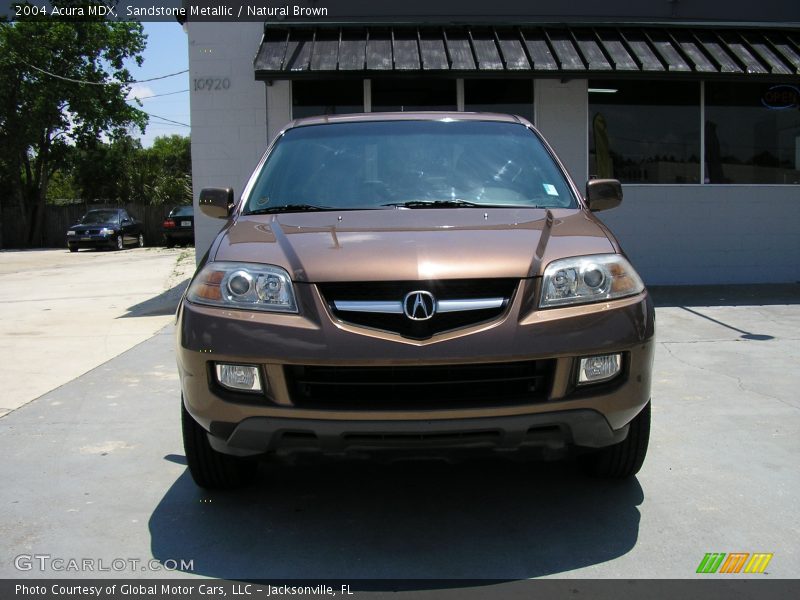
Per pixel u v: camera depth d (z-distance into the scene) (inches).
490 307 110.4
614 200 155.9
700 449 161.5
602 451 135.8
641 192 407.5
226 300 115.1
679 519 127.1
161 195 1360.7
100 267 669.9
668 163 408.8
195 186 395.9
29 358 262.1
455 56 361.1
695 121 408.5
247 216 145.6
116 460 159.2
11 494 140.8
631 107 404.8
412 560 113.8
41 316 359.3
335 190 151.8
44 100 1129.4
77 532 124.6
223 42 389.4
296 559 114.7
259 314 112.0
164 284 496.7
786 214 413.1
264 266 116.4
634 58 366.9
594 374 111.9
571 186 156.6
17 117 1133.7
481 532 123.0
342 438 108.6
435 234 122.9
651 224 410.0
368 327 109.0
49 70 1149.1
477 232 124.3
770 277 416.2
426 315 108.2
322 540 120.9
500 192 151.6
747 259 414.6
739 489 139.6
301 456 114.3
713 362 242.1
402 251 115.8
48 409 198.8
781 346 263.0
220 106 392.5
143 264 696.4
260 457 117.6
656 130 406.6
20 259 820.6
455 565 112.0
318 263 114.1
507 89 398.6
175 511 132.9
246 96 391.2
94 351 274.2
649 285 412.5
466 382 108.8
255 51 388.8
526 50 368.5
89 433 177.9
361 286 111.1
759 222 412.8
